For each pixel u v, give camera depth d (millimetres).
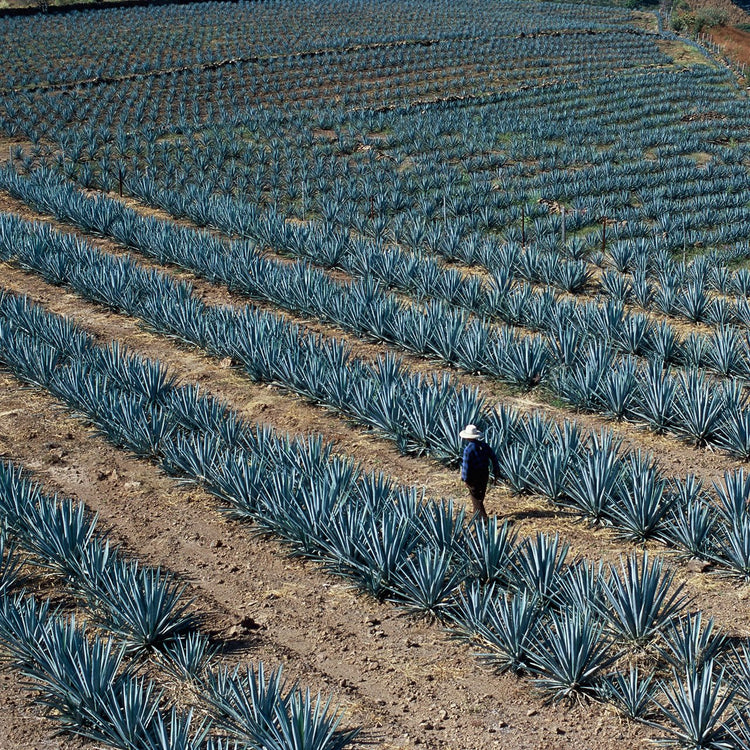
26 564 9945
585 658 7406
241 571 9828
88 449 13281
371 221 29094
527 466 11203
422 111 53344
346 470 10750
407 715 7383
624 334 16688
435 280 20609
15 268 23672
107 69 59844
